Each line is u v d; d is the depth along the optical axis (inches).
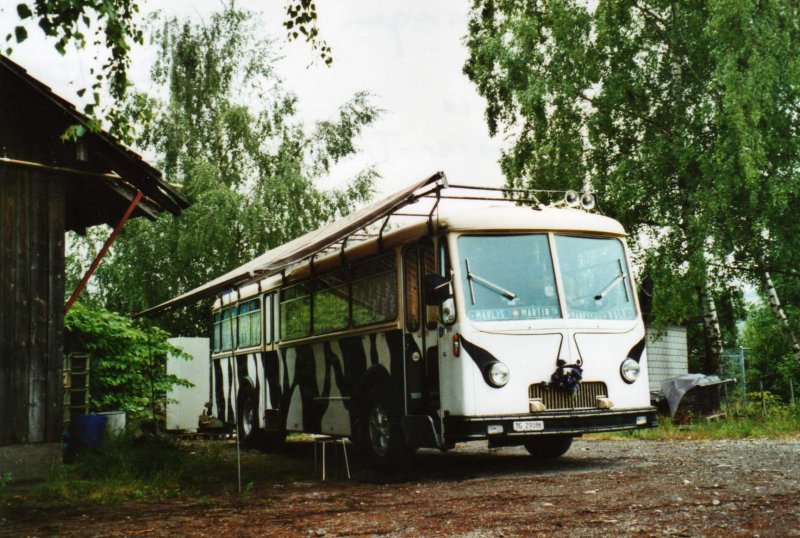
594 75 820.0
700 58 777.6
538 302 363.3
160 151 1127.6
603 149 847.1
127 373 589.3
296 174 1119.0
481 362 347.3
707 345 821.2
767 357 1007.0
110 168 404.2
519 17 880.3
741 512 234.2
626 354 374.9
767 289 787.4
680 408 661.9
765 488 277.9
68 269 1101.1
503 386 348.2
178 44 1173.7
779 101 727.1
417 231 379.2
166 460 406.9
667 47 819.4
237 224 1062.4
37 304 384.8
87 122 377.7
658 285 756.0
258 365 584.4
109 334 575.2
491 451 511.5
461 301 351.6
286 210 1092.5
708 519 226.4
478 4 996.6
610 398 366.6
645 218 811.4
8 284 378.6
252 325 602.2
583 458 422.0
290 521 257.8
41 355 383.2
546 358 357.4
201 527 254.2
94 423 457.1
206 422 726.5
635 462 386.3
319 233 464.4
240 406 618.5
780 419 596.7
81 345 562.6
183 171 1131.3
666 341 941.8
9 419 371.9
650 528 217.3
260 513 277.7
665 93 828.6
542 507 259.8
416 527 236.2
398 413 390.3
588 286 376.8
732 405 705.0
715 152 717.3
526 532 220.7
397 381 392.2
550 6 855.1
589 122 823.7
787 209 737.0
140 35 372.8
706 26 729.6
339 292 458.6
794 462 351.9
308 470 425.1
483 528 229.1
